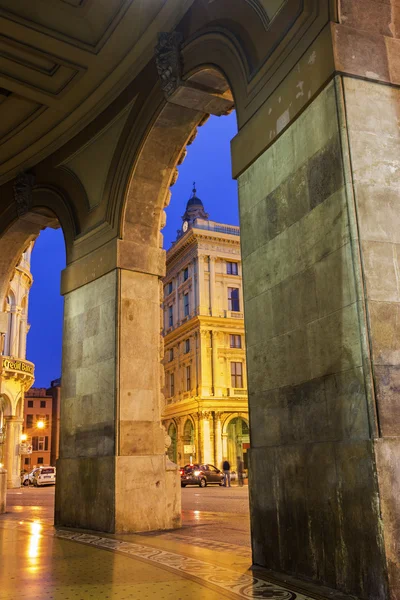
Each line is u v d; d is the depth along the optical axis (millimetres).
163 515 9633
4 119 12336
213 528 9773
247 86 7207
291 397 5875
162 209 11023
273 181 6496
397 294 5062
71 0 9391
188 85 9172
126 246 10453
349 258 5086
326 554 5047
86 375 10719
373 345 4852
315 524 5238
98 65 10664
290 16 6445
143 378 10102
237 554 6922
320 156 5656
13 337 40438
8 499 21266
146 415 9961
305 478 5449
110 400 9844
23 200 13703
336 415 5145
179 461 46844
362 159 5328
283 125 6332
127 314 10195
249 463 6469
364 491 4609
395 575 4309
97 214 11297
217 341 45500
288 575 5535
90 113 11797
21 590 4965
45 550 7320
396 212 5309
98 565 6180
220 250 47281
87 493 9938
